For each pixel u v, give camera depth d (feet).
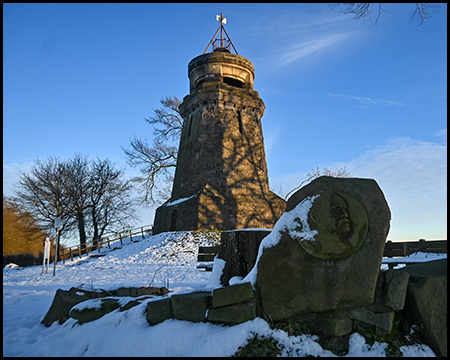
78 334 14.73
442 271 13.69
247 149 91.30
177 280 36.63
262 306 13.19
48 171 102.06
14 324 18.04
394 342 12.25
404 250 30.91
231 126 90.84
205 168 86.38
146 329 13.65
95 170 110.63
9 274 54.60
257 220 83.92
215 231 75.92
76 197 102.22
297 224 13.56
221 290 13.65
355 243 12.91
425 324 12.37
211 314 13.50
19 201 98.78
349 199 13.41
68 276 45.70
